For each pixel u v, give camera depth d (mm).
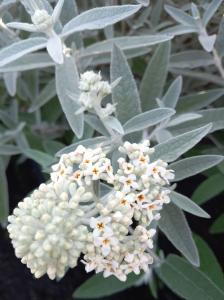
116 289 243
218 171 245
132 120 182
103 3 240
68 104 187
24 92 279
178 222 182
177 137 171
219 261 275
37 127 290
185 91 270
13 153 272
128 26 270
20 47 184
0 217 261
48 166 215
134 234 156
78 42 226
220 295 212
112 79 186
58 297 306
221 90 225
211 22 243
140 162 159
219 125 203
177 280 219
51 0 225
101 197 177
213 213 284
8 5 222
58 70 190
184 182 282
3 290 315
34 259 146
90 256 149
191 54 224
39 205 147
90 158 158
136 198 154
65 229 145
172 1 239
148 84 209
